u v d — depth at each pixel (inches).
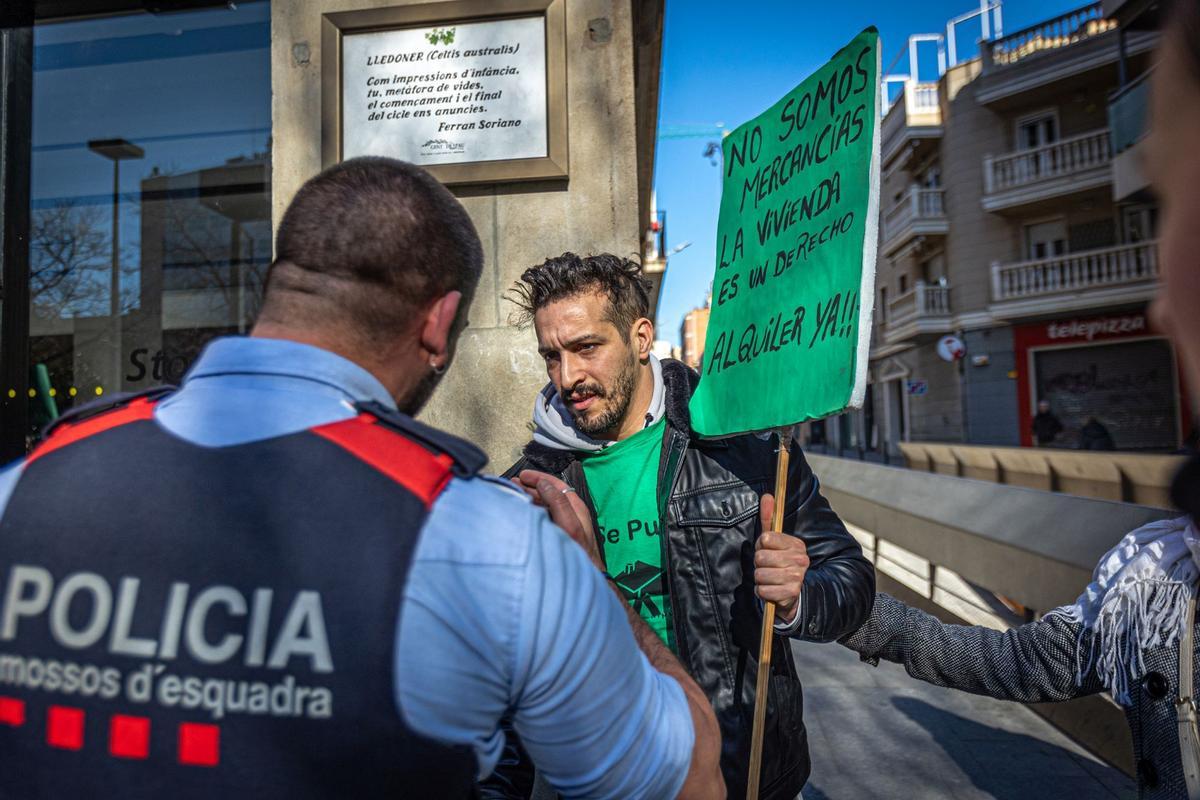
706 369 70.2
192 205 146.6
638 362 70.3
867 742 128.0
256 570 28.6
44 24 141.5
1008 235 848.3
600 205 110.5
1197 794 44.5
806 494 67.3
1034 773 116.9
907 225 935.0
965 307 885.2
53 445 32.7
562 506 45.3
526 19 110.6
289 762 27.6
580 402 67.9
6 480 32.2
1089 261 762.2
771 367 61.5
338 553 28.8
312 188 35.8
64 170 147.3
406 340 35.9
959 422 906.1
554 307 66.9
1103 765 119.2
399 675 28.0
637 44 189.3
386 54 112.0
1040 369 826.2
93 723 28.5
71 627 29.1
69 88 146.2
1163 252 18.7
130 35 143.3
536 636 29.8
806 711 140.9
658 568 68.5
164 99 145.6
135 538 29.4
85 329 147.7
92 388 147.0
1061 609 57.1
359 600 28.3
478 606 29.3
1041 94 804.0
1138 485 231.9
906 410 1042.1
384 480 30.4
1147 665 48.0
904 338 976.9
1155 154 18.9
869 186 54.5
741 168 72.2
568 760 31.3
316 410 32.0
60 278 147.4
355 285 34.1
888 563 240.2
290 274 34.7
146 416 32.9
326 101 112.0
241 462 30.5
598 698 30.8
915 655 62.4
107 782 28.1
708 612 64.6
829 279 57.2
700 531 65.7
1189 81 17.8
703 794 35.3
